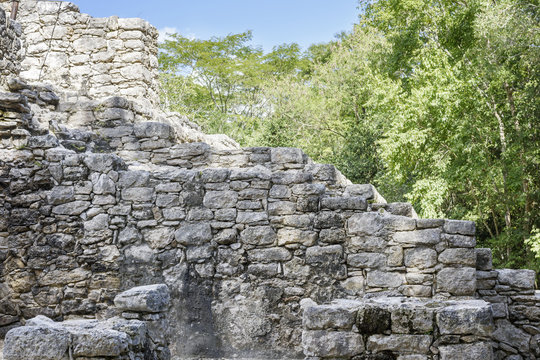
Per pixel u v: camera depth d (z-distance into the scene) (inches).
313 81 1314.0
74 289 371.6
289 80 1298.0
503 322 330.3
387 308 184.2
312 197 360.2
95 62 568.1
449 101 783.1
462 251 336.5
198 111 1344.7
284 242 360.2
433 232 340.8
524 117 822.5
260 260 361.7
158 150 466.3
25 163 381.1
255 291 359.3
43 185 380.2
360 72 1155.9
